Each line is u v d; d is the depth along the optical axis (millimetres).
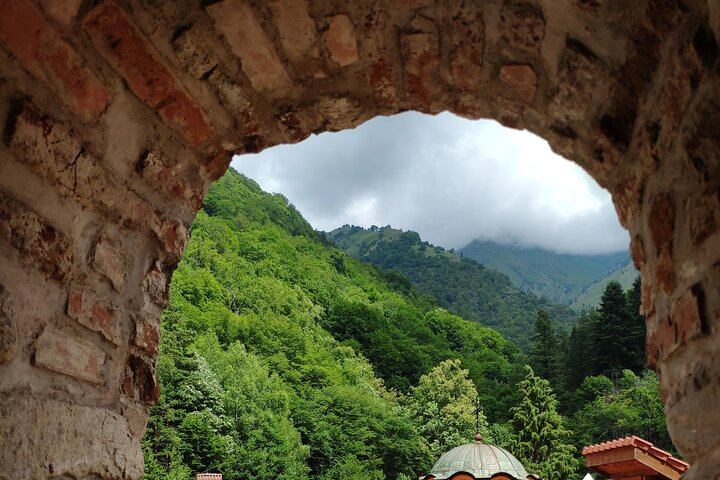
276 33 2520
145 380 2539
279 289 52250
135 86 2338
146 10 2197
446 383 45062
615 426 34781
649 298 2250
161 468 24875
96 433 2191
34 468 1873
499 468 13188
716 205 1660
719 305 1668
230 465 28578
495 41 2523
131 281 2465
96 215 2248
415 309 71188
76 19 2035
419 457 38875
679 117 1856
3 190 1831
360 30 2576
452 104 2990
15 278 1859
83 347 2160
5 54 1842
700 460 1832
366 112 3051
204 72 2523
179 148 2678
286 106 2920
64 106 2068
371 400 40469
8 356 1808
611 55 2172
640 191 2252
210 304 42156
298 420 36906
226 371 33406
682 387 1948
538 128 2875
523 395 34969
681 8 1759
